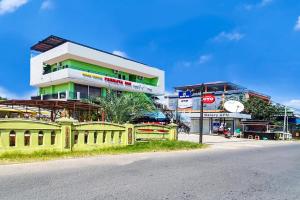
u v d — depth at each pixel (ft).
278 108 149.18
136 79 152.15
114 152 45.06
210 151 54.39
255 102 144.97
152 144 55.83
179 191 21.03
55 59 121.19
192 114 131.23
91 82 119.65
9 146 35.78
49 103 67.10
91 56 121.49
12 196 18.99
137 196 19.43
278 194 21.07
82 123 44.06
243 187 22.97
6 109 75.20
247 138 115.03
